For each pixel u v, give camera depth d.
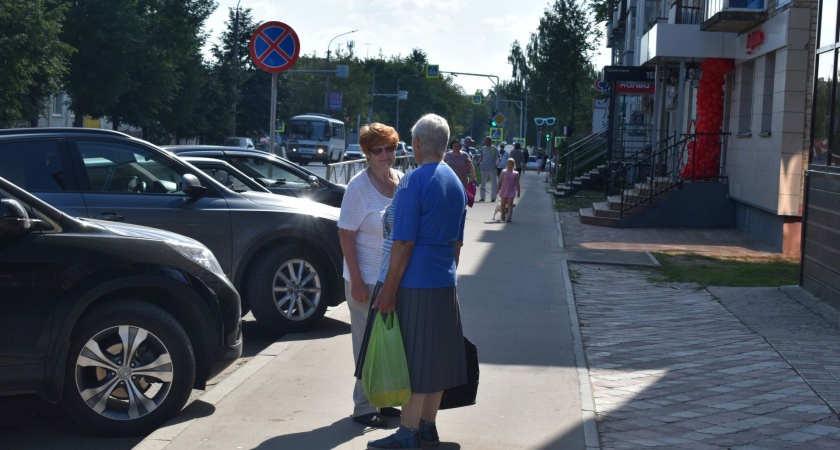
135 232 5.96
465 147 30.44
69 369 5.53
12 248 5.36
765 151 16.98
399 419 5.89
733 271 13.12
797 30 15.76
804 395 6.58
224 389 6.48
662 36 19.97
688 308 10.17
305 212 8.59
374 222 5.60
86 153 7.97
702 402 6.40
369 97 98.25
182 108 55.50
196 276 5.97
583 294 11.09
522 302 10.30
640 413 6.14
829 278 10.23
